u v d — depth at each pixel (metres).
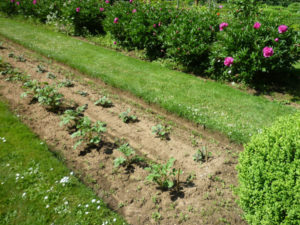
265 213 2.33
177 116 5.02
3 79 6.21
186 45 6.79
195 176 3.43
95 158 3.81
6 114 4.77
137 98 5.77
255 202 2.41
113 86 6.27
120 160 3.50
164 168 3.13
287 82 6.41
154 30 7.93
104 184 3.34
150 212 2.92
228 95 5.74
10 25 12.16
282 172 2.20
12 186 3.12
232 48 6.01
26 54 8.37
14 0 14.06
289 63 6.05
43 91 5.05
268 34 5.79
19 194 3.02
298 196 2.05
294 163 2.17
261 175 2.37
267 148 2.41
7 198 2.96
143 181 3.38
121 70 7.15
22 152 3.76
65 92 5.87
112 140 4.24
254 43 5.64
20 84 6.02
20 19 13.61
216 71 6.81
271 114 4.92
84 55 8.32
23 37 10.09
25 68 7.05
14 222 2.68
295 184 2.11
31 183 3.20
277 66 5.70
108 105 5.41
